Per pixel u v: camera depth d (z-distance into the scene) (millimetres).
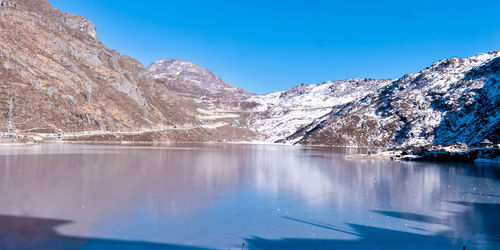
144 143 111812
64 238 12102
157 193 21172
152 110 173000
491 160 56500
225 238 12711
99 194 20188
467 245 12258
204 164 42938
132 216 15430
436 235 13484
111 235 12609
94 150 62125
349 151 101250
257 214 16516
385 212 17344
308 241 12570
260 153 77812
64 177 26703
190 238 12586
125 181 25797
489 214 17109
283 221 15320
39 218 14523
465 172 39250
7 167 31766
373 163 53188
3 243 11328
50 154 48781
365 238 13008
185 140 155375
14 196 18688
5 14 129375
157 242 12023
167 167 37406
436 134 126875
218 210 17141
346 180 30203
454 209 18203
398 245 12234
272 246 11945
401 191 24109
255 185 25875
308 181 29000
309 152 90625
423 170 41594
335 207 18359
